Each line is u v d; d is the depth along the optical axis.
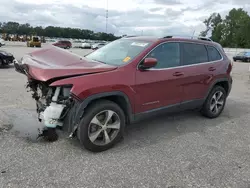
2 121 4.39
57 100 3.22
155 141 3.91
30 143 3.58
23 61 3.52
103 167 3.05
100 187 2.66
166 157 3.39
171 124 4.75
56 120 3.23
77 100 3.09
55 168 2.97
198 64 4.64
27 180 2.70
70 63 3.45
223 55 5.32
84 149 3.49
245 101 7.12
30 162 3.07
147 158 3.34
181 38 4.46
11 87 7.34
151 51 3.90
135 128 4.45
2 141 3.59
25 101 5.80
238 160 3.40
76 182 2.72
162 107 4.10
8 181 2.66
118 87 3.43
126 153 3.46
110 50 4.33
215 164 3.26
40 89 3.64
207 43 4.99
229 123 4.98
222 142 4.00
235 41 85.06
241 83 10.92
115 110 3.49
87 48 47.72
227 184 2.82
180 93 4.33
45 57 3.67
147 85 3.77
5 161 3.05
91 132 3.37
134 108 3.72
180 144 3.84
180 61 4.34
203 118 5.21
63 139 3.75
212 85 4.96
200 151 3.62
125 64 3.62
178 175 2.96
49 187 2.61
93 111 3.29
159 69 3.96
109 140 3.52
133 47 4.06
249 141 4.09
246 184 2.83
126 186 2.70
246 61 32.59
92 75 3.25
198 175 2.98
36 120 4.51
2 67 12.52
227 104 6.64
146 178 2.86
